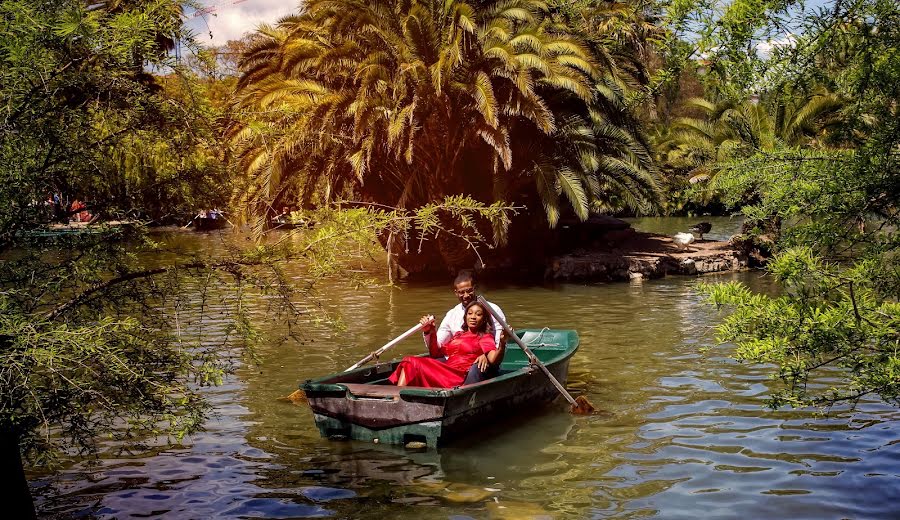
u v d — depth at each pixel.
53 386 3.96
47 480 5.60
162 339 4.68
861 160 3.90
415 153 18.77
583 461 6.00
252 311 13.46
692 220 42.69
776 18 3.84
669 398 7.81
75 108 4.43
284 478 5.67
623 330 11.82
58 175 4.51
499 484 5.54
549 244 21.66
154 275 4.81
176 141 4.86
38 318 3.98
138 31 4.25
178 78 4.67
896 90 3.91
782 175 4.19
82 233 4.75
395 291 17.08
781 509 5.02
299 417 7.26
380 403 6.45
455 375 7.14
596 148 19.53
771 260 4.17
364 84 16.95
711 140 23.30
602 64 18.38
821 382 8.17
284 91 17.39
